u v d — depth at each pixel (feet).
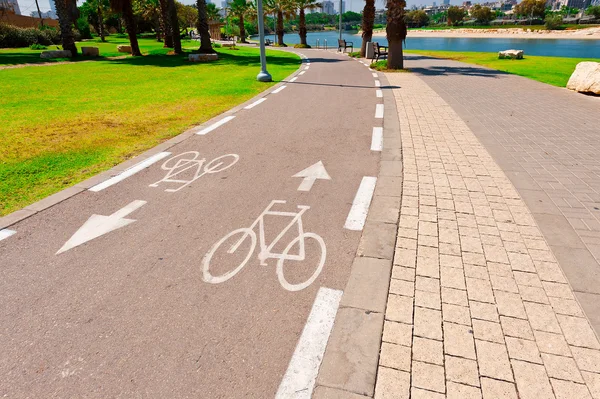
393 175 16.89
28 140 22.04
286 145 21.20
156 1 154.81
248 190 15.62
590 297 9.27
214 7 193.77
